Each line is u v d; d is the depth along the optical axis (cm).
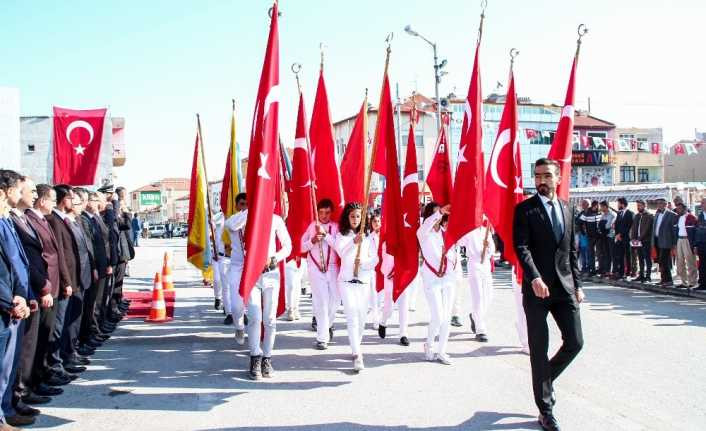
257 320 636
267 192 607
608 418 500
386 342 825
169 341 834
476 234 823
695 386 589
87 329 770
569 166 796
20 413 506
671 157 4822
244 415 513
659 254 1377
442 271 699
